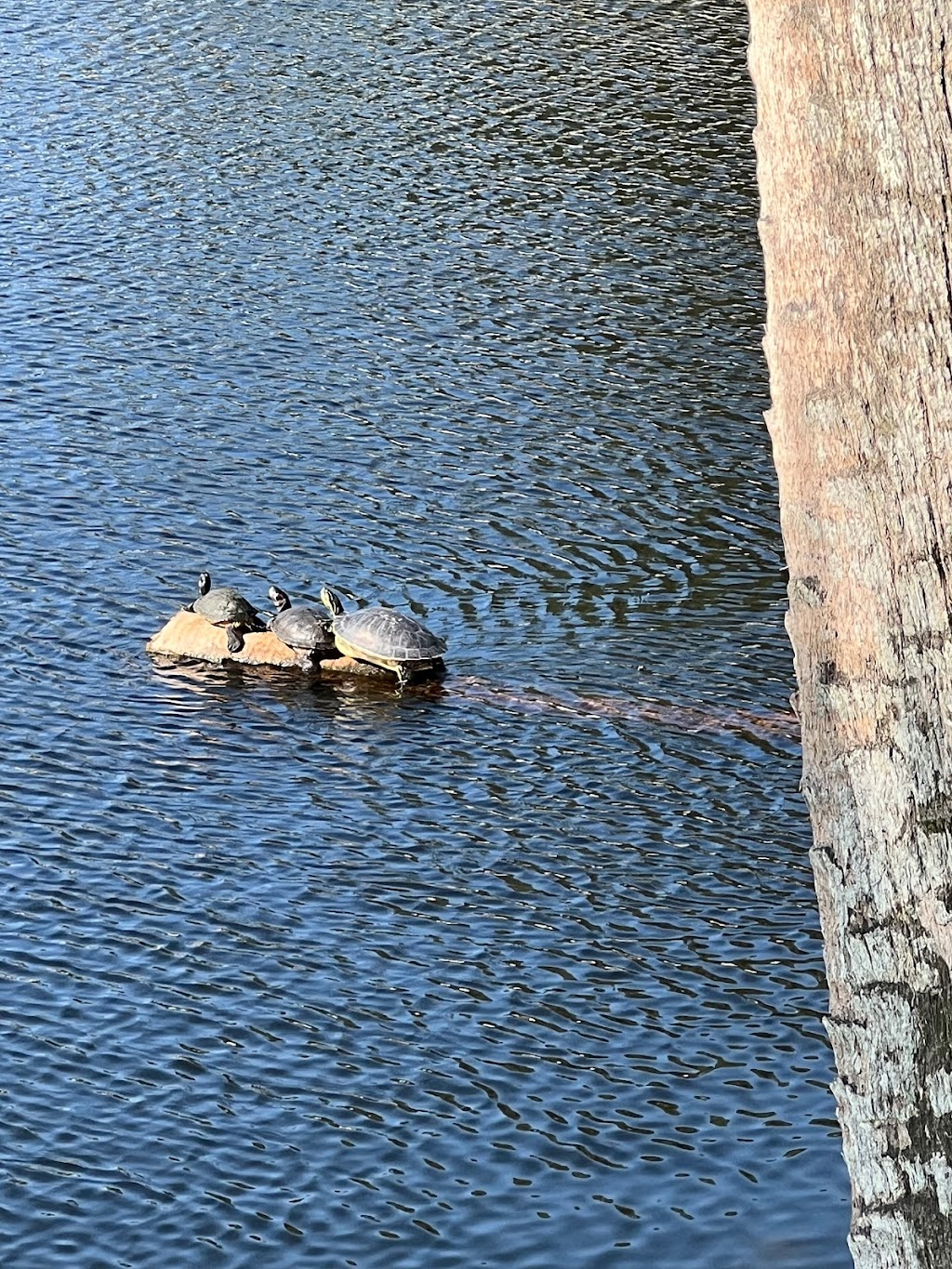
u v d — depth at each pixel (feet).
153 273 120.67
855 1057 12.43
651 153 142.20
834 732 12.34
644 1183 44.88
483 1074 49.34
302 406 102.37
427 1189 44.62
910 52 11.27
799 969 54.49
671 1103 48.08
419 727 70.44
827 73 11.50
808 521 12.29
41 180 135.85
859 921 12.33
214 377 105.81
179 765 67.51
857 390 11.86
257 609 79.82
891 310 11.66
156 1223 43.16
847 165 11.59
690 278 120.67
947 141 11.32
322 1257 42.14
